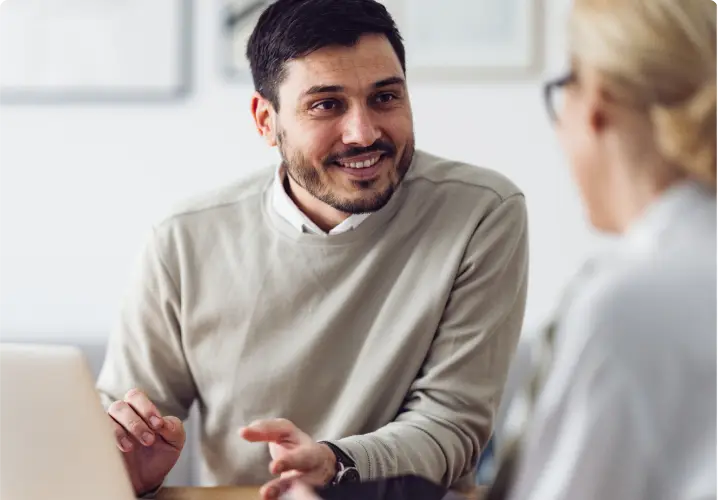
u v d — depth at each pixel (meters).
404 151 1.38
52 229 2.53
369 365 1.43
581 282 0.77
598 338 0.72
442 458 1.32
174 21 2.47
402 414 1.40
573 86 0.81
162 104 2.49
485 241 1.43
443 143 2.45
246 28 2.46
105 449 0.98
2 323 2.53
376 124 1.35
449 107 2.44
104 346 2.37
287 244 1.47
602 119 0.78
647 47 0.75
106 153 2.51
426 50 2.44
